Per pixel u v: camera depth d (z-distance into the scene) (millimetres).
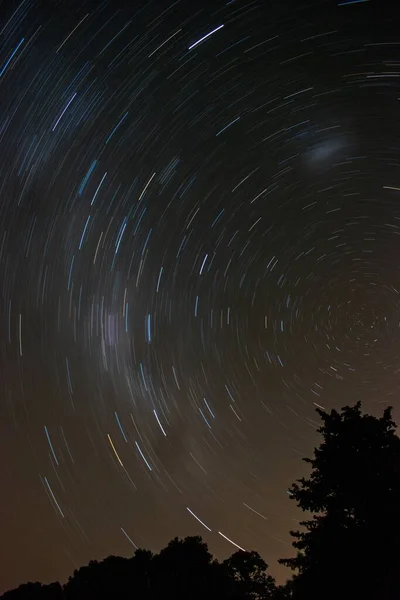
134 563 16672
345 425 12734
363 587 11273
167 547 17109
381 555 11352
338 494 12312
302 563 12398
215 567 16672
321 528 12195
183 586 16078
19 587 16359
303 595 12055
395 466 12055
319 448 12867
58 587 16359
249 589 16703
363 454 12289
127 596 15695
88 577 16266
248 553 17266
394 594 10922
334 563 11703
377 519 11641
